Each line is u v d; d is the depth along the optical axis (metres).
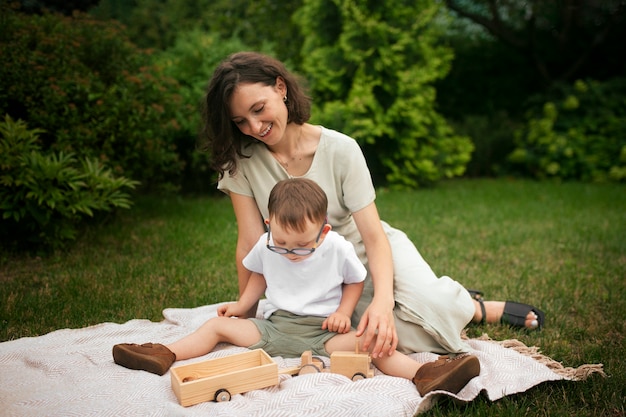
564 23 10.58
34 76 4.99
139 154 5.60
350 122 7.84
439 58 8.59
